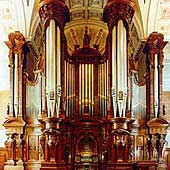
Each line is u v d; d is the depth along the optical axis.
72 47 21.70
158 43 18.12
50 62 17.22
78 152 17.78
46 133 16.86
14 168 17.05
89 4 20.70
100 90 18.17
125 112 16.94
